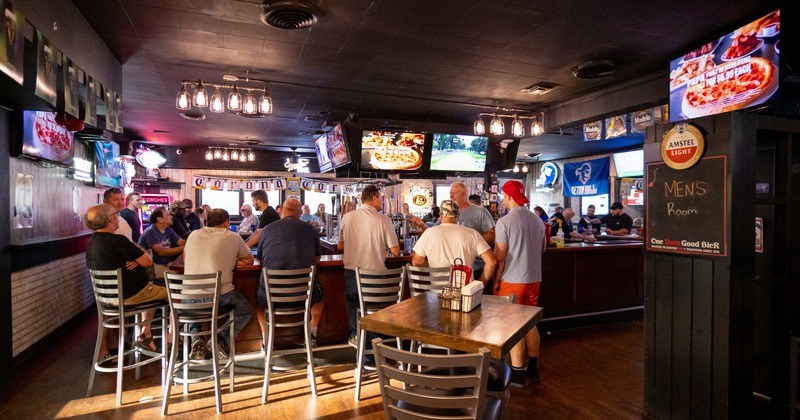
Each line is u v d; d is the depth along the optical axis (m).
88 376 3.74
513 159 8.89
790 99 3.74
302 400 3.32
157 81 5.75
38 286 4.32
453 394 1.99
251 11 3.74
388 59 4.97
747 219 2.63
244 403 3.27
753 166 2.65
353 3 3.62
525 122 7.95
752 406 2.67
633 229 10.20
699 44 4.47
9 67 2.38
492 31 4.18
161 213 4.79
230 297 3.55
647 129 3.06
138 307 3.37
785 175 2.87
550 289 5.05
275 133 9.62
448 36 4.30
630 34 4.24
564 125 7.03
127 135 9.94
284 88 6.11
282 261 3.60
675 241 2.85
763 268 3.04
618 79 5.68
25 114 3.92
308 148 11.75
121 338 3.26
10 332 3.64
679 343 2.83
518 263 3.56
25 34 2.62
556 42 4.46
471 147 8.04
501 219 3.61
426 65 5.16
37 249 4.21
